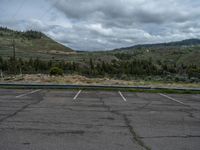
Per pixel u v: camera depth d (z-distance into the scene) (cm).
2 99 1246
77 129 662
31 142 539
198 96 1708
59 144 532
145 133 640
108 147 520
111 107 1066
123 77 4841
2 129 641
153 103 1244
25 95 1444
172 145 544
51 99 1283
